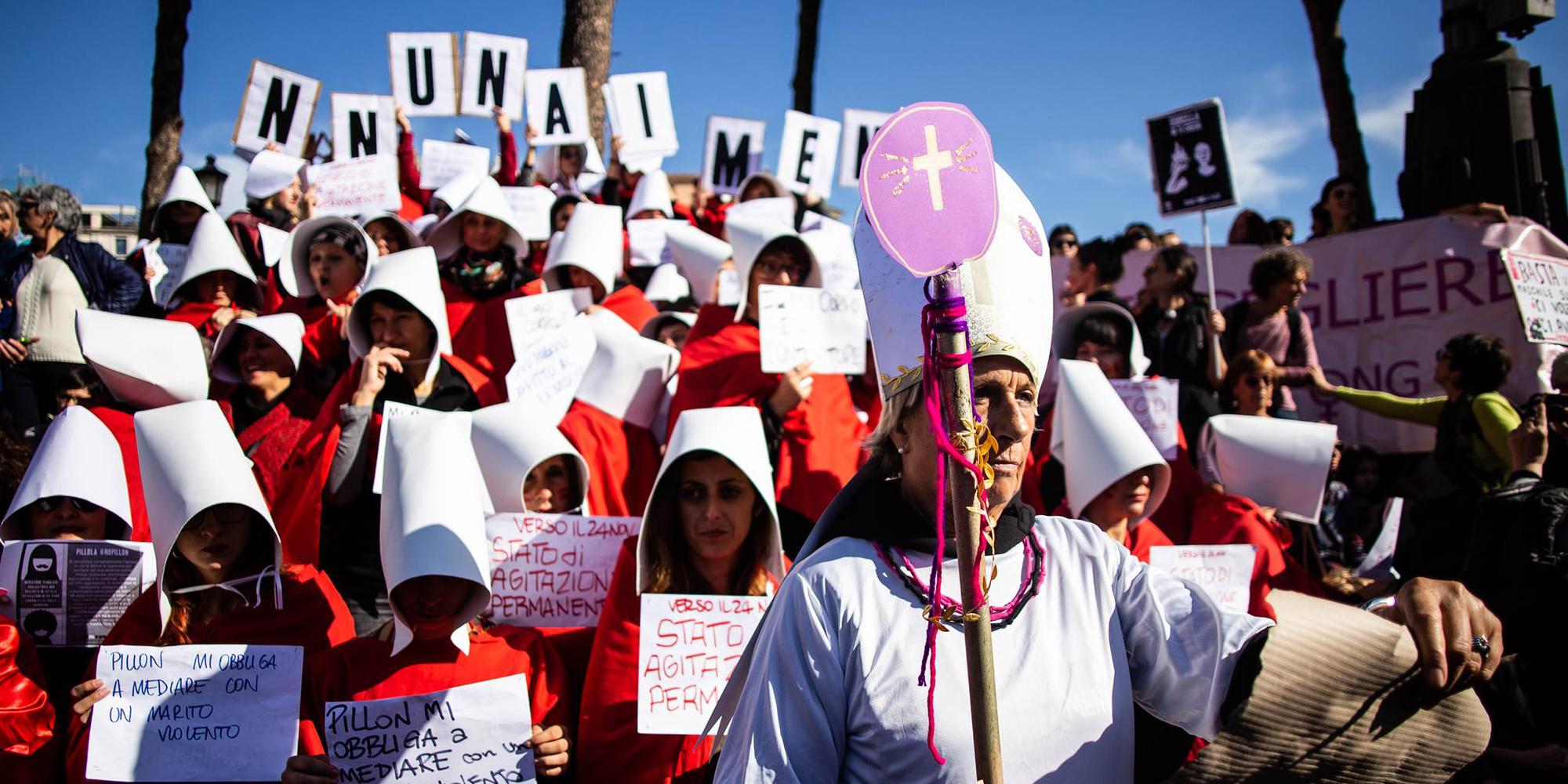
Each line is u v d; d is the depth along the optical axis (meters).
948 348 1.58
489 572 3.42
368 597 4.12
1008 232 1.78
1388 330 7.13
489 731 3.16
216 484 3.25
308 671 3.31
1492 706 3.91
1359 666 1.74
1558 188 7.20
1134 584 1.84
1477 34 7.22
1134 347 5.18
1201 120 6.71
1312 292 7.38
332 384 5.17
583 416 4.78
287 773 3.02
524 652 3.46
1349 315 7.26
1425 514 5.43
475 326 5.77
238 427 4.75
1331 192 7.77
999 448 1.74
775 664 1.74
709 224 8.66
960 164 1.58
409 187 8.57
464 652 3.29
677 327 5.99
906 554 1.79
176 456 3.27
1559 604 4.02
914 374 1.77
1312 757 1.74
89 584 3.49
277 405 4.78
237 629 3.42
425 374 4.68
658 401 4.95
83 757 3.12
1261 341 6.42
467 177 7.48
